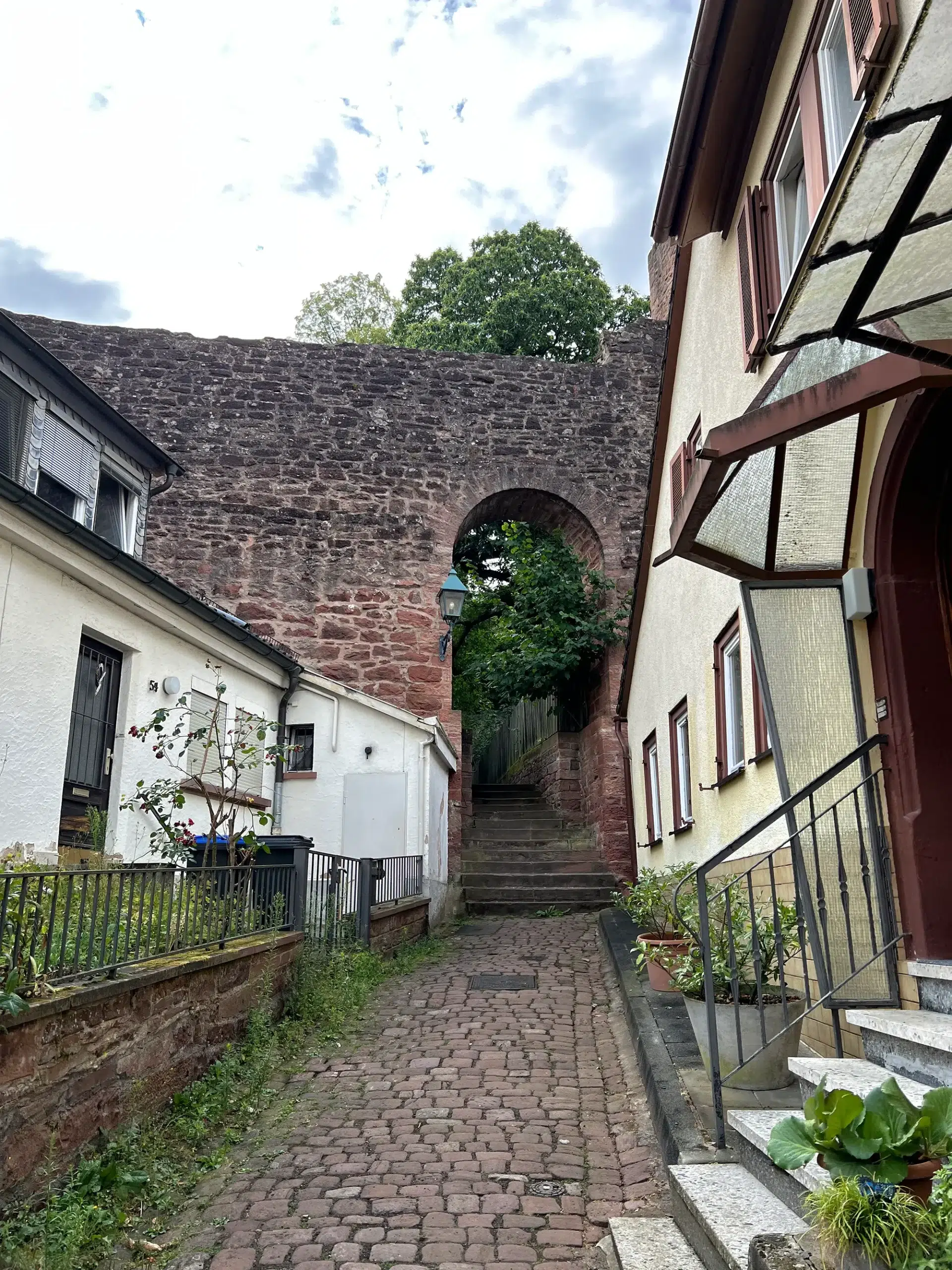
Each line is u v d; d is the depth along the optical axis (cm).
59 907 438
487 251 2867
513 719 2264
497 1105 536
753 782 664
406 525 1620
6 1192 349
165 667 942
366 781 1270
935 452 427
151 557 1552
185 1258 366
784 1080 425
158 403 1617
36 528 698
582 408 1722
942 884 412
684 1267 325
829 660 467
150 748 899
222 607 1545
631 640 1295
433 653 1568
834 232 272
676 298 936
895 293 306
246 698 1163
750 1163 366
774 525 470
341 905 866
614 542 1659
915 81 233
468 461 1667
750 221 641
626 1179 432
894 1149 234
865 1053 396
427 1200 414
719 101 651
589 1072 599
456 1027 711
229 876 615
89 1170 392
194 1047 525
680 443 951
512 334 2688
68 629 764
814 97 537
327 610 1567
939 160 248
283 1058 620
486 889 1377
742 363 684
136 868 502
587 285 2770
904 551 444
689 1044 559
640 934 976
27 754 703
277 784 1266
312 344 1681
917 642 434
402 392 1683
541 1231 385
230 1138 486
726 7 599
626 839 1483
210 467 1598
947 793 419
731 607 721
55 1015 386
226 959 564
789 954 472
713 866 423
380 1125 507
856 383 344
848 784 454
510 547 1853
